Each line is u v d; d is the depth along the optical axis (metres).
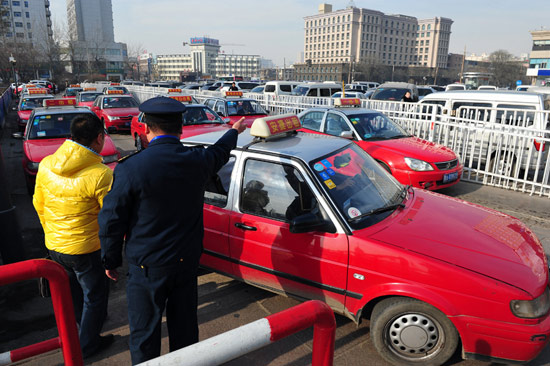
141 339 2.30
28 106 15.07
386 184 3.63
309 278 3.11
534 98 8.36
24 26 96.19
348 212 3.03
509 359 2.58
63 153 2.68
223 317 3.52
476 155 8.65
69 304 2.17
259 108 11.41
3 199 4.06
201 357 1.21
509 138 7.59
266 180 3.36
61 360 3.02
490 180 8.19
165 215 2.14
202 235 2.41
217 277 4.27
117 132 13.23
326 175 3.20
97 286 2.97
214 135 4.11
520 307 2.47
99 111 13.77
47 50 69.00
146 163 2.07
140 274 2.21
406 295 2.67
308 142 3.69
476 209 3.60
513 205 6.64
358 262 2.85
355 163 3.58
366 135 7.23
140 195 2.08
